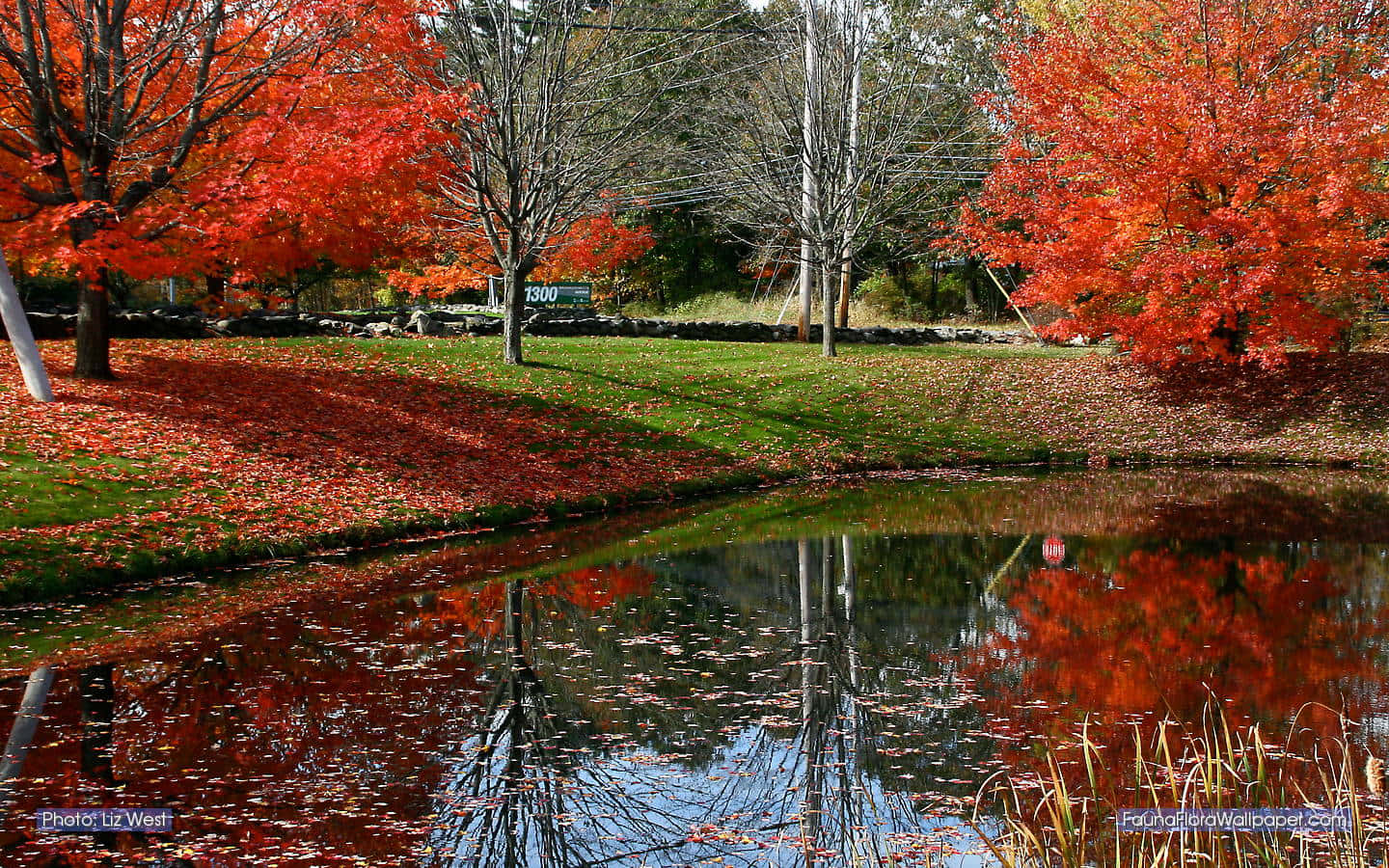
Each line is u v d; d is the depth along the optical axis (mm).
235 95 12789
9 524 8898
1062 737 5598
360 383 15945
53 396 12039
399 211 14289
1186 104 18172
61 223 11180
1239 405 20016
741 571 9883
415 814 4594
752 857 4199
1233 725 5738
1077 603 8625
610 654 7176
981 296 35344
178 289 29391
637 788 4926
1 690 6207
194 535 9688
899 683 6566
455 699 6180
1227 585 9156
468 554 10523
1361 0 18672
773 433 17797
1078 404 20609
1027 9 23625
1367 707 6023
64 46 12742
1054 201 20250
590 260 24141
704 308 33531
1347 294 19828
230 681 6434
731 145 24312
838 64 22078
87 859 4094
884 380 21078
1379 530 11680
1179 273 18531
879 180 24281
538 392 17312
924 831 4445
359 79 13859
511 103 16594
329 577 9344
